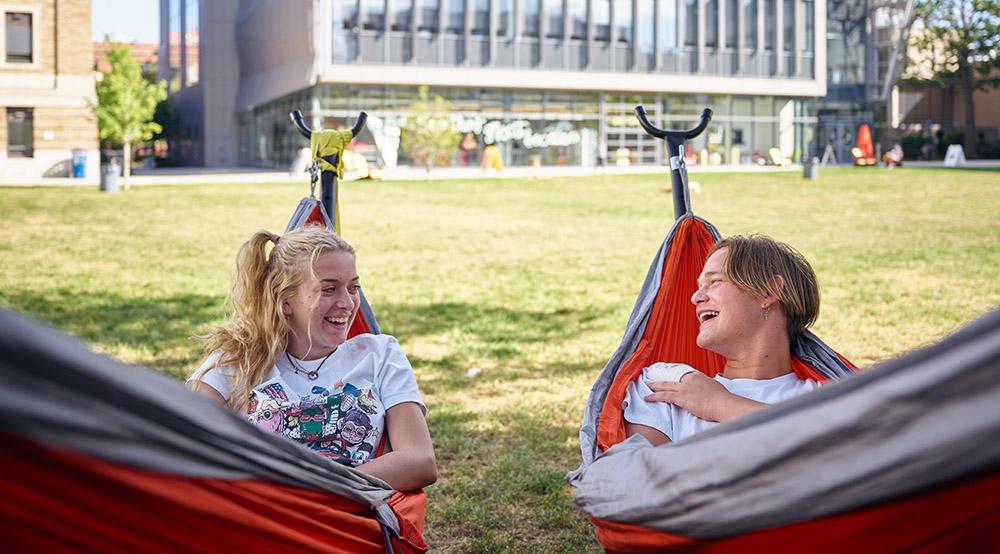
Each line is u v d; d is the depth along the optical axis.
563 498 4.76
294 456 2.11
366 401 3.13
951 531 1.76
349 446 3.08
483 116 47.31
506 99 47.62
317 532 2.26
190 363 7.82
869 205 24.55
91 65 41.66
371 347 3.27
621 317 10.08
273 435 2.02
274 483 2.04
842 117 55.38
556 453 5.51
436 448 5.59
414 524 2.89
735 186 32.31
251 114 59.34
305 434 3.05
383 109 45.75
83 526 1.60
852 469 1.70
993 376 1.48
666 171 45.38
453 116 46.69
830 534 1.86
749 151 52.22
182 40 69.62
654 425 2.91
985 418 1.52
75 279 12.77
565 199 28.27
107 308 10.52
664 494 2.09
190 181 38.62
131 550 1.70
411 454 3.00
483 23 46.53
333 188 4.22
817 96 53.44
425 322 9.87
